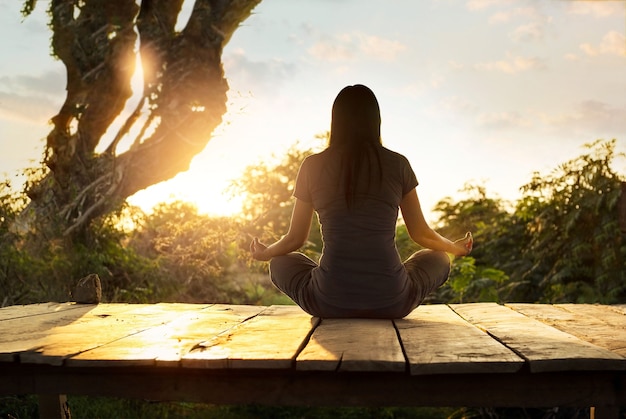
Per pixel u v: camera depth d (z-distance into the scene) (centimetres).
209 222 1041
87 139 968
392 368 250
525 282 937
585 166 902
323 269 348
